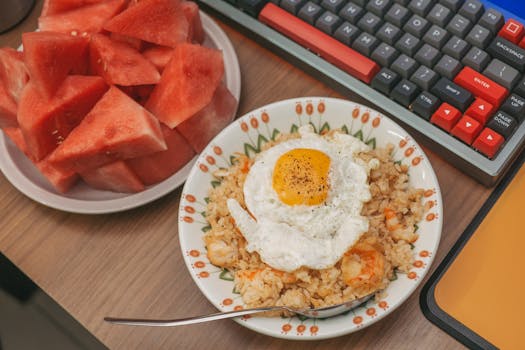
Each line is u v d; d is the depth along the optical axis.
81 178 0.67
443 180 0.63
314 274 0.58
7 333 0.79
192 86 0.63
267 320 0.55
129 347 0.59
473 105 0.61
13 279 0.79
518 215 0.60
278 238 0.57
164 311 0.60
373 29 0.65
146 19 0.66
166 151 0.64
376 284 0.55
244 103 0.69
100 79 0.65
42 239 0.65
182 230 0.59
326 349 0.57
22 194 0.67
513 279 0.58
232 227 0.60
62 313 0.79
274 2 0.69
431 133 0.62
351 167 0.60
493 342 0.56
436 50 0.63
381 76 0.64
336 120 0.64
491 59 0.63
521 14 0.64
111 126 0.62
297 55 0.68
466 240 0.60
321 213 0.58
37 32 0.65
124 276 0.62
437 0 0.65
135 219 0.65
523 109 0.60
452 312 0.57
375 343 0.57
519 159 0.63
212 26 0.71
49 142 0.65
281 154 0.61
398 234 0.58
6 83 0.66
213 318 0.55
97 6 0.69
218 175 0.62
